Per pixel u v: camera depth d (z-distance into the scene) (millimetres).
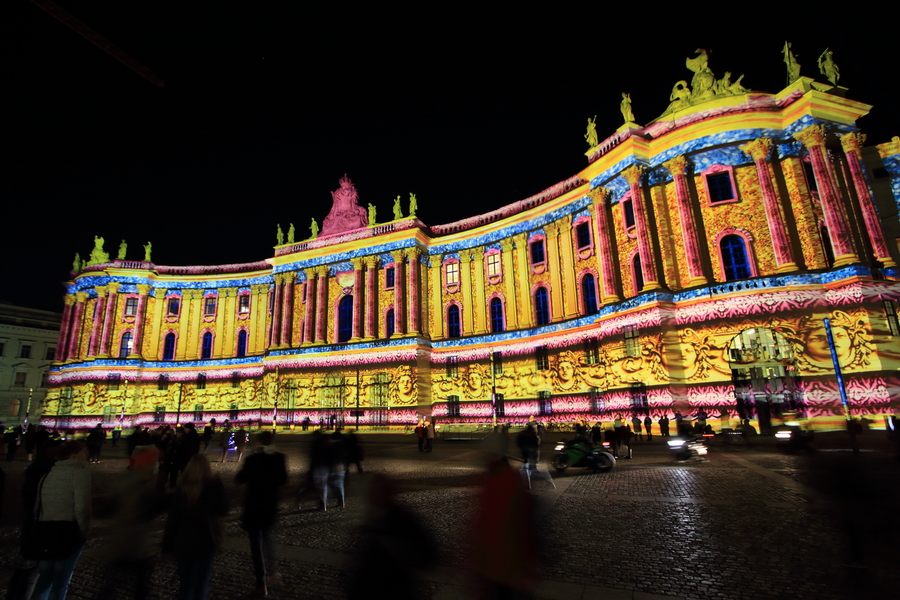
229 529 12000
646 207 36344
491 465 5484
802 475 16016
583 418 40719
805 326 30469
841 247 30734
